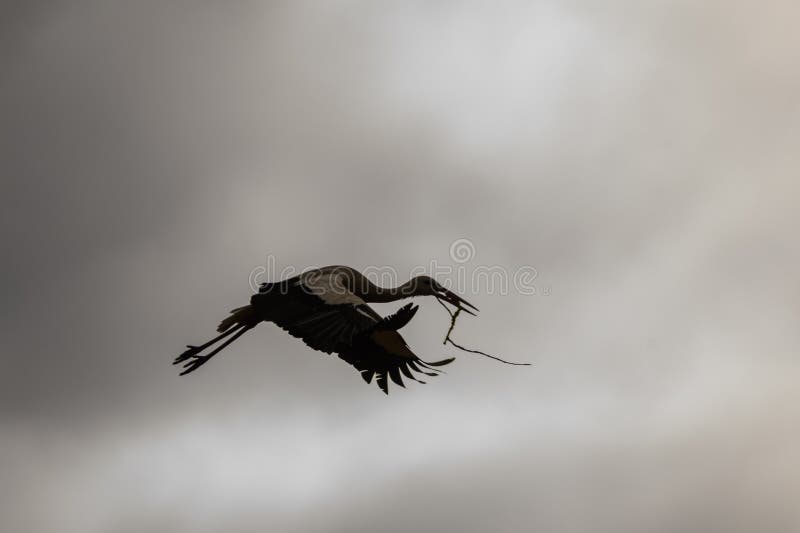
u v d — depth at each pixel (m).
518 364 19.39
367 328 19.06
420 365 20.73
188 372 20.64
